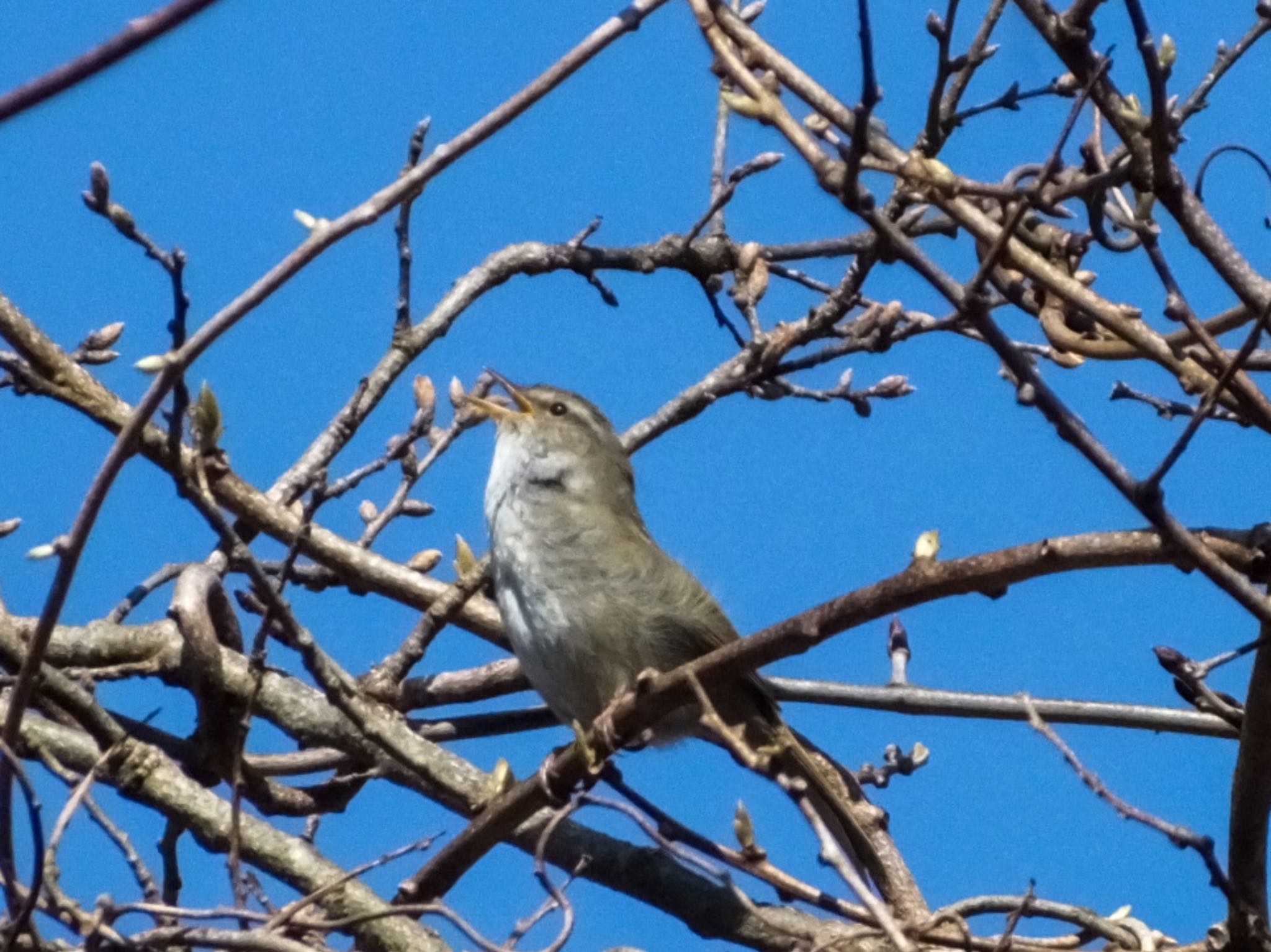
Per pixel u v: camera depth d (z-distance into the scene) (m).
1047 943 9.91
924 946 9.93
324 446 12.05
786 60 8.76
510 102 7.69
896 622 11.77
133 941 8.00
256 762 11.06
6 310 10.21
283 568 9.36
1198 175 8.77
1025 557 7.41
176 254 7.42
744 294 11.75
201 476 8.62
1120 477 7.43
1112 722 11.16
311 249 7.44
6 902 8.20
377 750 10.98
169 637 10.81
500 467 11.57
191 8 5.22
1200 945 9.26
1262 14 9.08
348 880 8.80
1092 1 8.50
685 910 10.58
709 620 11.02
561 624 11.01
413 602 11.95
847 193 7.90
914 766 11.61
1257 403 8.08
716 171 12.72
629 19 7.80
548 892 8.05
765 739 10.58
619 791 9.13
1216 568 7.25
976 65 9.88
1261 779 8.30
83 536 7.82
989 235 8.32
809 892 8.74
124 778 9.69
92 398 10.38
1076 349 8.87
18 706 8.21
